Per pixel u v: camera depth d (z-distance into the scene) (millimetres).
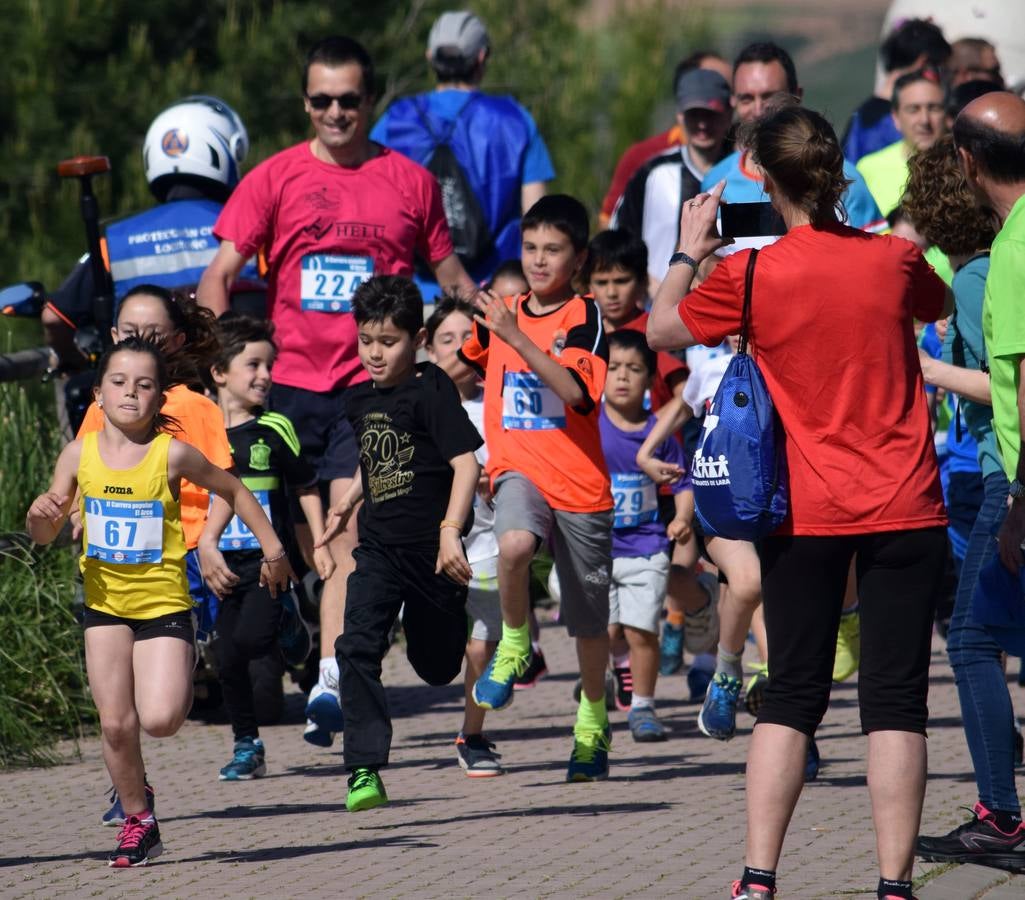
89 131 54125
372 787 23547
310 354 31344
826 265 18156
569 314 26594
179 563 21562
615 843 22453
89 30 53938
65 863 21828
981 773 21703
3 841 23312
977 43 42281
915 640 18109
